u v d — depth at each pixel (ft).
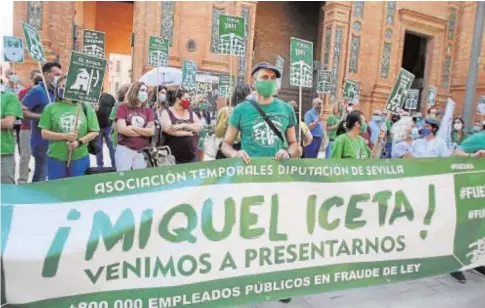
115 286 8.17
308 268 9.73
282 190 9.48
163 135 15.25
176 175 8.71
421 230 11.00
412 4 62.80
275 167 9.45
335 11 57.62
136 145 14.52
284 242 9.50
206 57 51.26
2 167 14.35
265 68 10.17
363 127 18.17
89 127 13.73
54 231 7.84
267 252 9.34
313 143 23.15
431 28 65.51
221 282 8.96
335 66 58.65
